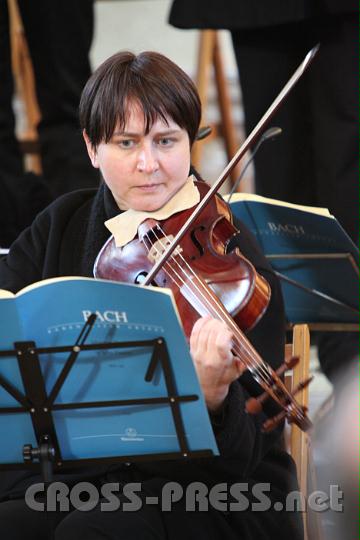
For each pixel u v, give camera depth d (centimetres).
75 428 598
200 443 586
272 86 1098
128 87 652
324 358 1045
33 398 589
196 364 581
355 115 1047
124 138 661
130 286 552
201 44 1438
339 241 773
